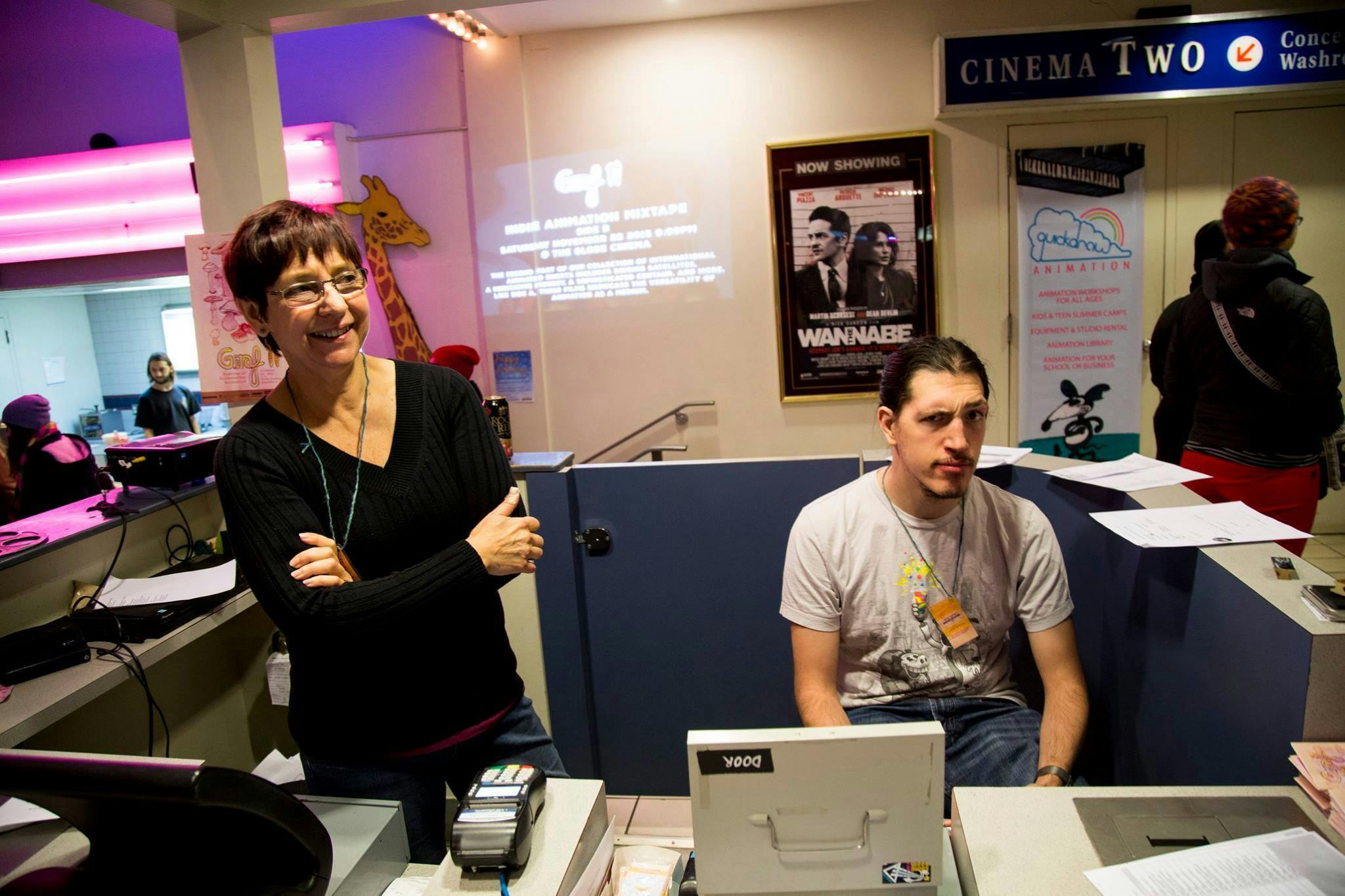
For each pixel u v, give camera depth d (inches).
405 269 168.6
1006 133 151.9
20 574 70.3
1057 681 59.2
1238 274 101.6
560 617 91.4
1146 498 65.0
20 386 199.9
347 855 38.1
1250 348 102.6
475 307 168.1
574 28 156.6
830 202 155.3
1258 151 149.7
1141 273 153.5
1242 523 57.4
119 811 31.1
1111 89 145.9
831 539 61.6
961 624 59.6
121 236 165.3
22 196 165.3
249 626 96.1
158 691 84.5
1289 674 44.2
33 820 42.7
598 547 90.2
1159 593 60.3
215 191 96.2
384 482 47.3
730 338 162.9
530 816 38.7
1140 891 34.2
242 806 30.1
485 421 52.9
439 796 51.3
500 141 161.5
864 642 62.1
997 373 159.0
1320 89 143.5
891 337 158.4
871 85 152.8
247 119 94.0
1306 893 33.4
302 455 46.1
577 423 169.2
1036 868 35.9
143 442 89.1
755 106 155.6
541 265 164.7
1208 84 144.8
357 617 42.3
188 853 33.1
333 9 91.7
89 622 69.4
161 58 170.4
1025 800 40.3
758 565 88.2
